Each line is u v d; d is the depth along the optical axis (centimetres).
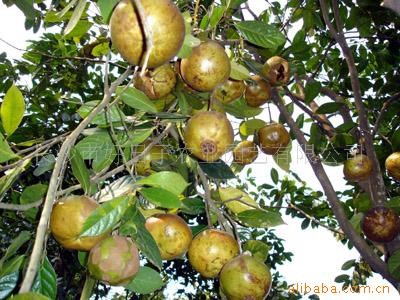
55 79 138
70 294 164
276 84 76
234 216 64
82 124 40
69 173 109
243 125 86
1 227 131
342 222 84
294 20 122
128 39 42
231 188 65
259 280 50
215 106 63
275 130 84
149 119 60
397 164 91
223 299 57
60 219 41
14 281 40
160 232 51
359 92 94
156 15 41
